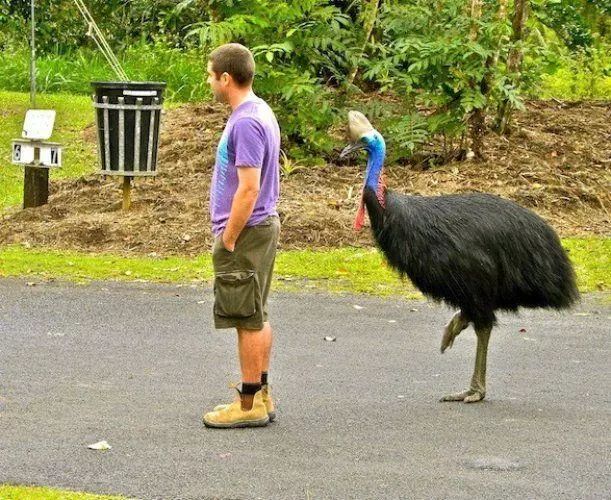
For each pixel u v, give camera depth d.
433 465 7.47
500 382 9.55
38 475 7.20
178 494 6.92
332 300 12.24
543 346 10.72
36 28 25.94
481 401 8.98
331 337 10.91
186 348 10.48
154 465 7.41
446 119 16.94
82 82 23.66
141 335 10.89
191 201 15.52
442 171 16.84
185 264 13.54
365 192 8.75
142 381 9.42
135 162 15.23
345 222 14.74
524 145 17.83
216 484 7.09
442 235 8.66
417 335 11.05
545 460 7.59
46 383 9.31
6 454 7.58
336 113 17.38
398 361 10.17
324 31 17.27
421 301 12.29
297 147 17.62
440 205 8.81
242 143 7.85
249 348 8.14
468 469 7.40
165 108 21.47
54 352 10.26
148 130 15.23
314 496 6.90
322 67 18.64
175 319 11.46
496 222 8.77
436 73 16.80
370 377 9.66
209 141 18.75
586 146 17.98
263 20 16.77
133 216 15.16
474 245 8.66
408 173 16.97
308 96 17.09
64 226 14.66
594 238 14.57
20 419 8.35
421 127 17.47
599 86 22.52
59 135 20.14
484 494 6.97
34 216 15.34
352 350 10.50
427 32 17.44
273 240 8.16
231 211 7.89
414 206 8.76
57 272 13.13
